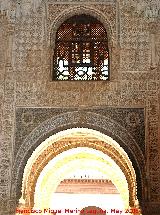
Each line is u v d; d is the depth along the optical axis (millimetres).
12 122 14633
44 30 15320
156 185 14172
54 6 15516
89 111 14766
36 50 15172
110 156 17219
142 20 15406
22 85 14898
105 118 14688
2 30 15164
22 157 14430
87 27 15586
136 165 14328
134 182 14609
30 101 14797
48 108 14789
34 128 14633
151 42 15172
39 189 19109
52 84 14906
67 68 15336
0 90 14789
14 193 14164
